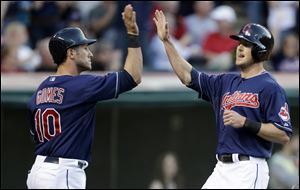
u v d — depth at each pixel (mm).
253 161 24688
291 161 43875
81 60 25094
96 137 44281
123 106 43250
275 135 24188
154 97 43281
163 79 44219
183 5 48719
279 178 43406
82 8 47656
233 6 49594
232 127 24875
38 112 24906
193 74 26375
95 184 44344
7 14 46531
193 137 44531
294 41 48375
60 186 24344
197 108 44375
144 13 47312
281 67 47969
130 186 44531
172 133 44500
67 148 24438
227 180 24828
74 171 24531
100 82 24609
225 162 24984
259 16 49750
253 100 24719
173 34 47688
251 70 25312
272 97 24562
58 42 25016
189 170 44625
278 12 49688
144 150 44500
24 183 44031
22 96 42469
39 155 24906
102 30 47156
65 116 24594
